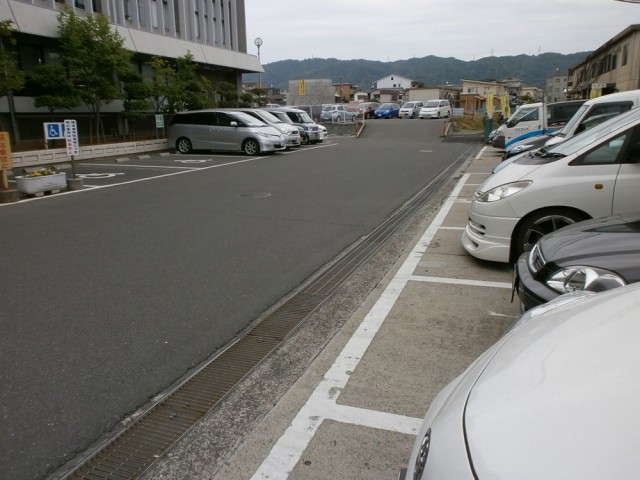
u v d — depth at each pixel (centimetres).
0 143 1032
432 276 564
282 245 707
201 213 909
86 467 277
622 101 916
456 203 998
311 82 4041
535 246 402
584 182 526
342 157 1900
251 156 1944
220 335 434
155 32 2598
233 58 3159
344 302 507
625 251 338
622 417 137
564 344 181
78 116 2092
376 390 340
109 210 939
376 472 264
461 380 197
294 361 391
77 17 1864
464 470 139
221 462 278
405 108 4566
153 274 581
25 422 313
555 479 124
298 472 266
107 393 346
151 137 2367
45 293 521
